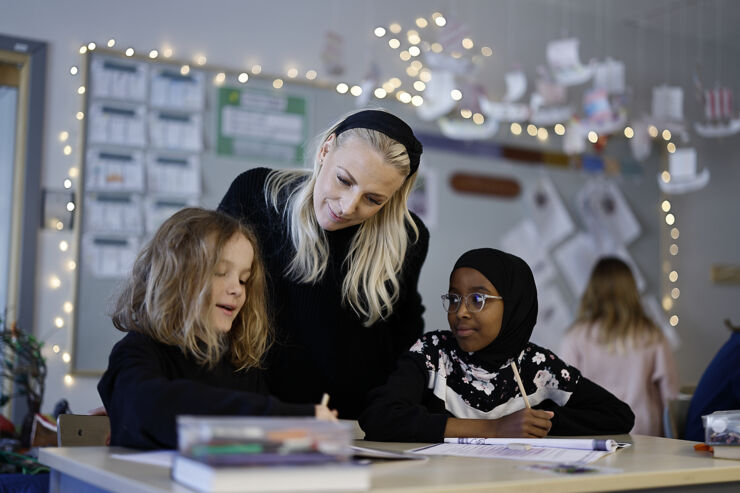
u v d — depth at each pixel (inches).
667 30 195.0
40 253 132.7
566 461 51.2
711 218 197.5
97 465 45.5
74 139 135.7
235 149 146.8
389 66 162.4
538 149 175.3
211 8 147.3
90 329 134.6
